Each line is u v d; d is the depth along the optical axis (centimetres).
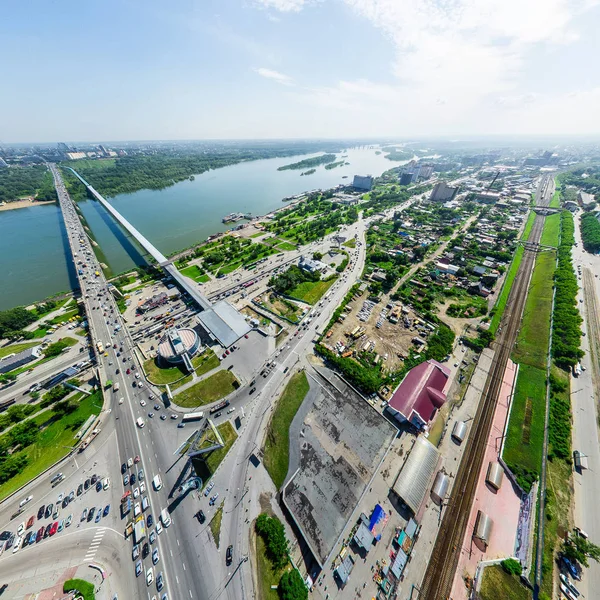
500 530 7212
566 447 8631
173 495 7825
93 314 14712
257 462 8519
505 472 8331
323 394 10219
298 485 7781
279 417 9650
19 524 7319
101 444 9000
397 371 11306
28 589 6356
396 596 6241
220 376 11244
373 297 15812
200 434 8306
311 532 6931
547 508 7344
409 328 13625
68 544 6975
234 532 7156
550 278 16938
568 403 9956
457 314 14475
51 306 15575
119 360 11956
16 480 8094
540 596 6041
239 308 15238
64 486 8025
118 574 6556
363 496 7688
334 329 13612
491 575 6425
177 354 11638
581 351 11469
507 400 10219
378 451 8475
